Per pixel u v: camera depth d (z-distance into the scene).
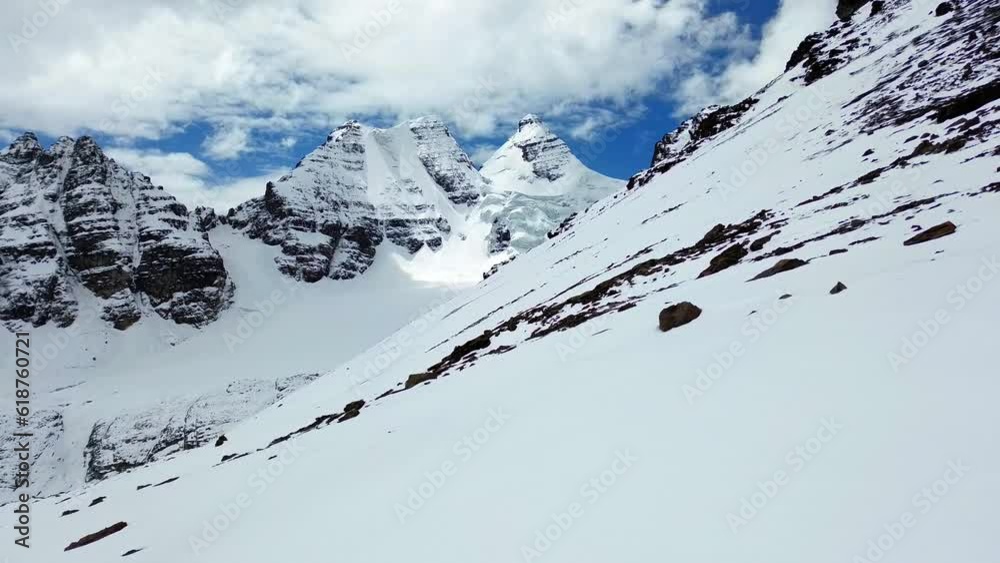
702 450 8.72
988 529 5.38
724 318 16.47
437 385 26.77
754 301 17.34
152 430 182.75
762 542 6.20
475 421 15.16
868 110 49.97
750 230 33.56
